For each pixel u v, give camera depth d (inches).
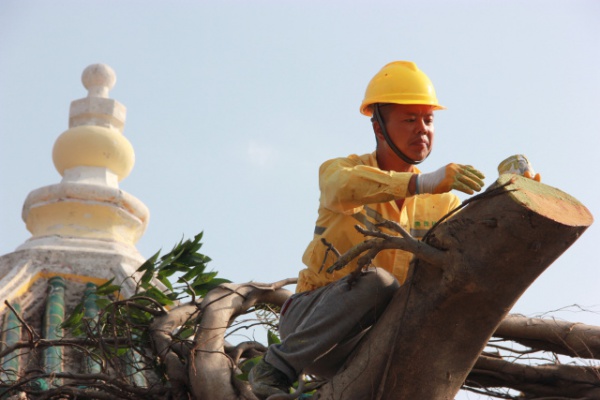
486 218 167.3
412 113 198.7
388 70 203.3
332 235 196.4
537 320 216.1
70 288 353.1
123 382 228.8
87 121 426.0
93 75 437.4
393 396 181.3
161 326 240.8
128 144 419.5
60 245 367.6
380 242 178.9
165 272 264.1
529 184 169.8
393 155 201.9
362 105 203.0
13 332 317.7
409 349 178.9
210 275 257.6
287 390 191.5
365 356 183.0
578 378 211.0
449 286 172.2
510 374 212.1
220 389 217.2
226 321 236.8
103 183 399.9
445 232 172.1
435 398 180.7
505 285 170.1
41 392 230.8
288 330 198.4
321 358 195.5
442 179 173.0
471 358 179.8
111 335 252.1
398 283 191.6
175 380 224.4
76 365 301.6
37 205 386.0
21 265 353.1
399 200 199.9
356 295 187.5
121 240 386.0
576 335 213.3
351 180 182.2
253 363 231.3
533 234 164.2
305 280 199.9
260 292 250.1
